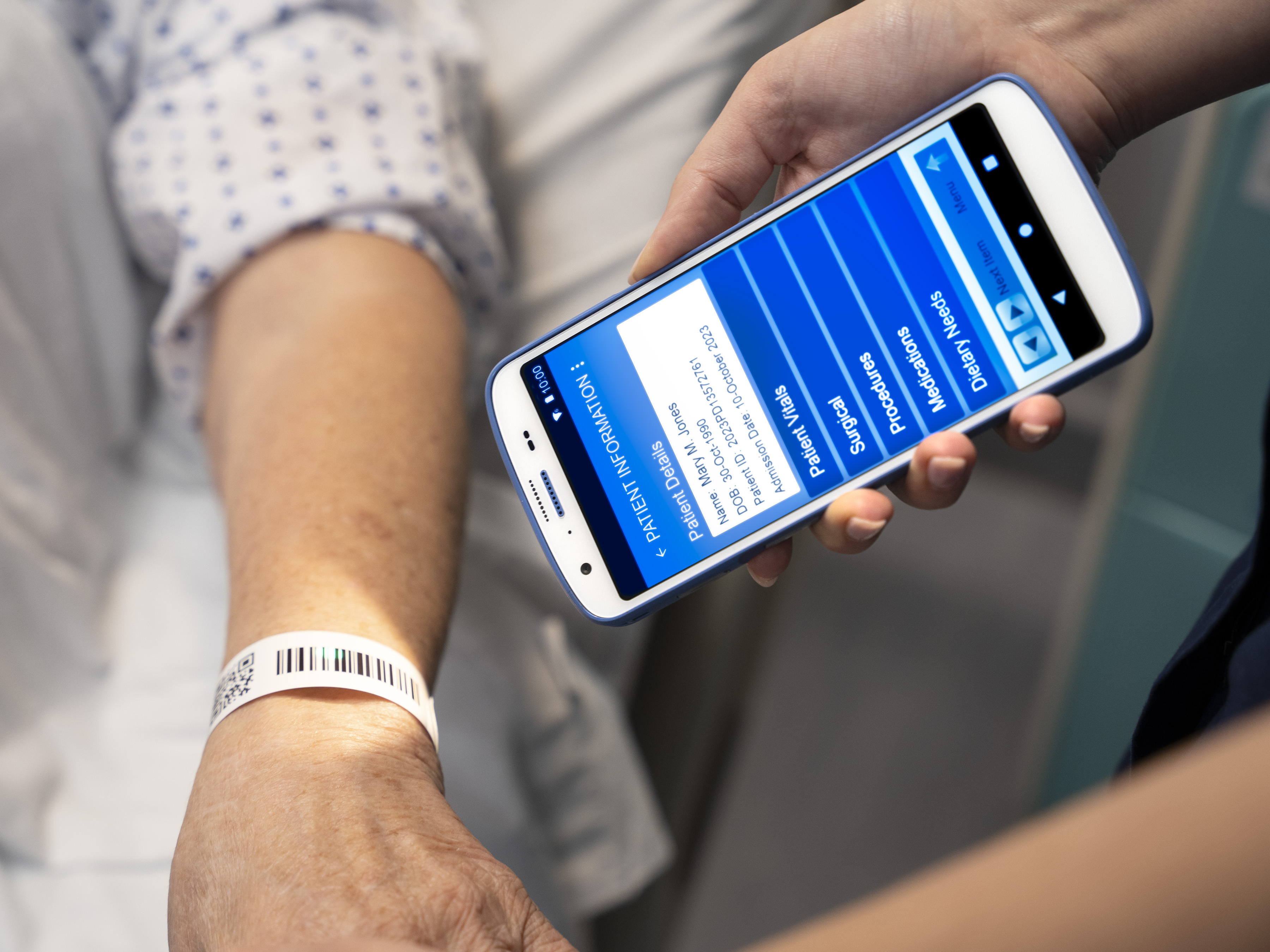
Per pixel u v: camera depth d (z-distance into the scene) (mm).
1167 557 834
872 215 441
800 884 1085
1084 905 144
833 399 445
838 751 1174
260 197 645
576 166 818
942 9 453
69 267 691
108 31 735
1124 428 829
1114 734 910
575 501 468
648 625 892
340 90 679
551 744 733
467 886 361
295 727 420
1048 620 1263
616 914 930
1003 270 425
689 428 461
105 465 737
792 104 485
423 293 639
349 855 366
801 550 1118
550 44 819
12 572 613
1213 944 135
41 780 595
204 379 696
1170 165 1019
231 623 489
